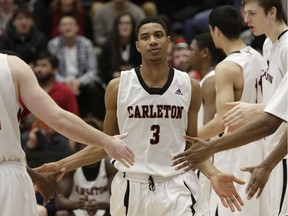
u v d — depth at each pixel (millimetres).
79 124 5938
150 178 6879
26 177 6043
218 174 6691
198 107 7031
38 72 11469
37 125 10445
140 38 6938
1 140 5891
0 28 13859
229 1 14523
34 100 5910
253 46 11922
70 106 11570
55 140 10406
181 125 6945
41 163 10234
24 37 13141
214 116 8492
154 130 6898
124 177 6992
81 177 9555
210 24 8234
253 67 7922
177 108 6902
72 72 13117
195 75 11156
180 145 6957
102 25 14328
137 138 6918
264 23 7367
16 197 5934
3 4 14062
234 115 6809
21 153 6027
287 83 6176
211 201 8047
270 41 7547
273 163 6195
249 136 6148
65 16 13828
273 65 7395
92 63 13203
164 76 6945
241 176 7828
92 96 12477
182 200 6820
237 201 6902
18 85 5918
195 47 9133
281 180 7273
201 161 6242
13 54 6824
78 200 9586
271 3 7309
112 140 5977
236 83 7871
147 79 6938
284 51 7242
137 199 6891
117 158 5992
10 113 5895
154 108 6887
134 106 6898
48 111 5918
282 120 6160
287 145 6156
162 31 6914
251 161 7789
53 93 11500
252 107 6793
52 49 13219
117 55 12953
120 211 7031
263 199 7711
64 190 9516
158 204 6840
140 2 15688
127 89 6941
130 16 13000
